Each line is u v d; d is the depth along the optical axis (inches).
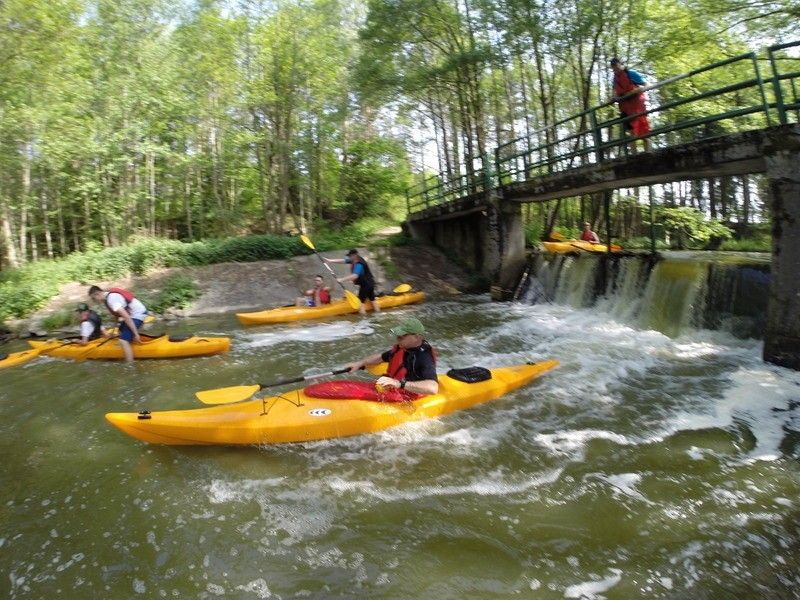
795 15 433.4
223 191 874.8
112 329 363.6
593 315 401.4
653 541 127.4
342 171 987.3
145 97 645.3
